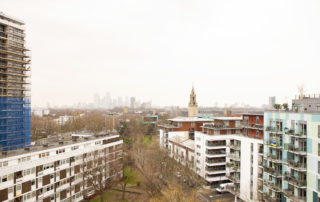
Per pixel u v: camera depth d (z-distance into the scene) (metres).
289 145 46.19
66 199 60.44
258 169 57.81
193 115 156.50
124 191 66.94
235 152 70.69
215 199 64.56
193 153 85.75
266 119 54.25
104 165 72.38
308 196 42.28
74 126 174.38
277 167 50.06
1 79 83.06
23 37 91.81
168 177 80.44
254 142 59.62
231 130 79.50
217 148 75.12
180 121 111.75
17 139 83.12
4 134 79.00
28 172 50.78
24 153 51.53
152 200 63.50
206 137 76.25
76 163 63.66
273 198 49.81
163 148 96.69
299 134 43.94
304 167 43.50
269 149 52.69
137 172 88.69
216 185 75.31
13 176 47.56
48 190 55.47
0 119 78.25
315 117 41.03
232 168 70.44
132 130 170.25
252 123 67.06
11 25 86.31
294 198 43.97
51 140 78.12
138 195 68.44
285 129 48.09
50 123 181.12
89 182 67.12
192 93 157.88
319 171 40.06
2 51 81.75
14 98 84.81
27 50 92.19
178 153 98.19
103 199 65.94
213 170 74.62
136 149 116.88
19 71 89.94
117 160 79.69
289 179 46.22
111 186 72.88
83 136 80.31
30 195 51.09
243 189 63.16
